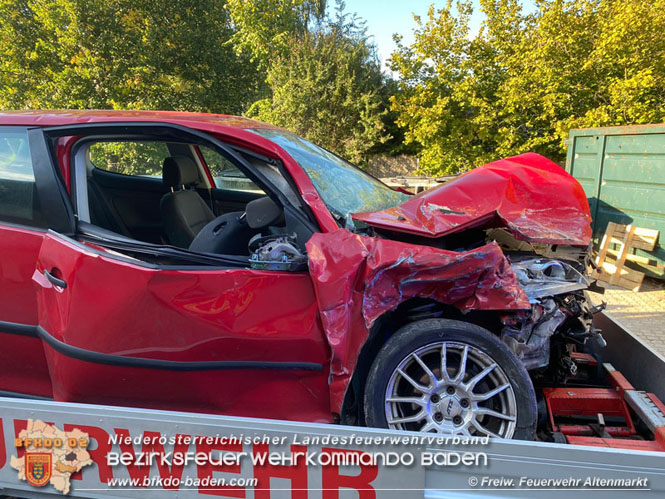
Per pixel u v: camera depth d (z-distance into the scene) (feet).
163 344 7.25
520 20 39.65
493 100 42.96
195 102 65.82
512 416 7.33
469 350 7.42
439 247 7.94
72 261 7.32
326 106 57.77
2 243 7.97
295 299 7.22
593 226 25.73
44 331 7.72
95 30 57.52
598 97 35.22
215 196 12.98
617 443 7.44
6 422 6.81
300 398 7.53
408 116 45.80
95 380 7.52
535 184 8.75
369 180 10.82
